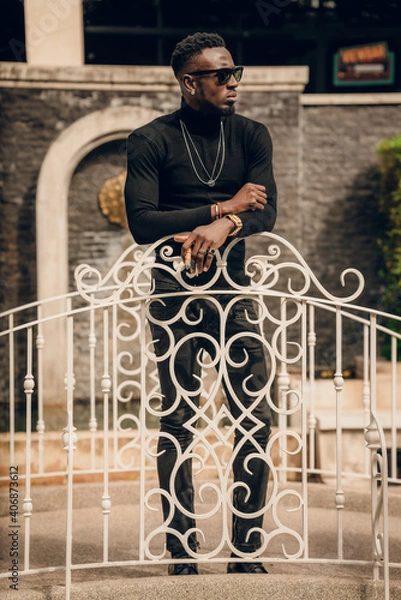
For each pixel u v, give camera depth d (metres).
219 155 3.34
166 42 8.61
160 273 3.39
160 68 8.01
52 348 8.01
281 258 8.27
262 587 3.26
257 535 3.38
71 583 3.25
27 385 3.49
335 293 8.50
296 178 8.27
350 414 5.43
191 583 3.24
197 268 3.15
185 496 3.38
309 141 8.51
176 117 3.36
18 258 8.14
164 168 3.33
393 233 8.16
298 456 5.34
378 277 8.50
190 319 3.35
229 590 3.24
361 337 8.38
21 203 8.12
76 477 5.24
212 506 4.62
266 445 3.39
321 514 4.58
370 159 8.53
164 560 3.27
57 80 7.97
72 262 8.26
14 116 8.05
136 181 3.29
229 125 3.37
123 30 8.57
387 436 5.31
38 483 5.17
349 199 8.53
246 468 3.26
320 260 8.53
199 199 3.34
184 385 3.36
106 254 8.27
